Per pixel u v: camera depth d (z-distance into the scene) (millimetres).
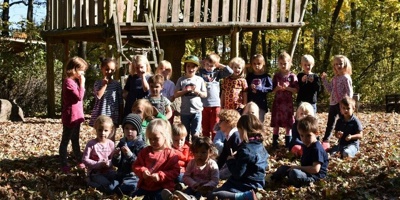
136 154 5703
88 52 22359
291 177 5469
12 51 17719
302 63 7535
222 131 6133
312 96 7469
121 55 10805
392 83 23266
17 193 5484
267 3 12648
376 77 23328
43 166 6707
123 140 5770
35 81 17328
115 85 6734
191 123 7188
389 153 6840
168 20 12109
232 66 7430
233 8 12188
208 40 26594
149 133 5234
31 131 10188
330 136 7695
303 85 7496
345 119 6922
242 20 12344
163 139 5254
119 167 5668
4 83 16969
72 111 6379
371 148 7301
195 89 7078
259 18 12820
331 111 7457
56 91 18359
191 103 7125
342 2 22016
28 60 17297
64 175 6168
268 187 5547
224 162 5879
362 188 5230
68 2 12750
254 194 4887
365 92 22984
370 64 23062
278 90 7430
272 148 7508
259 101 7398
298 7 13109
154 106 6531
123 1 11227
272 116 7520
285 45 26031
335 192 5102
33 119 13188
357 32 22594
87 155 5773
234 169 5105
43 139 9133
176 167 5223
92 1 11766
